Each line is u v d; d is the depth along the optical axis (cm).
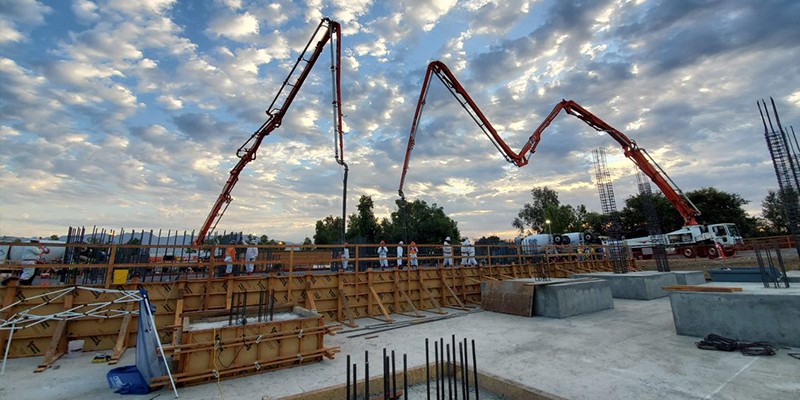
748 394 473
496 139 2708
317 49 2438
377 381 554
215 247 993
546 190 7981
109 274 857
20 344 755
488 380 552
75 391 547
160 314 896
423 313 1269
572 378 556
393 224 5572
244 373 619
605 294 1265
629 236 4981
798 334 673
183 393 538
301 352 673
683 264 2669
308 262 1136
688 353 678
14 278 765
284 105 2712
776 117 1153
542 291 1170
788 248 2920
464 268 1538
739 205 4672
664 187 3006
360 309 1207
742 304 742
